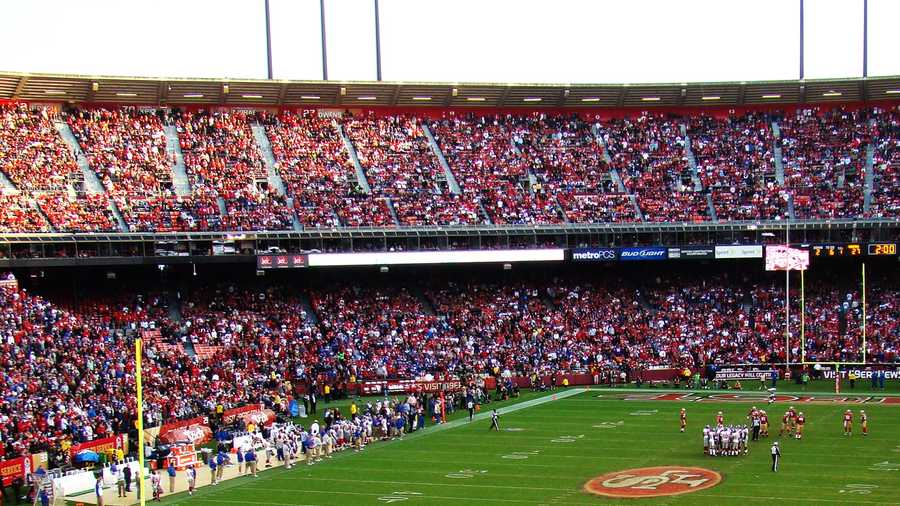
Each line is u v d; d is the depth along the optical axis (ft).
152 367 195.21
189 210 243.40
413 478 143.54
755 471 138.92
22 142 245.45
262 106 282.97
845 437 163.02
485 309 260.01
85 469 147.74
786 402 205.26
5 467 141.90
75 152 249.55
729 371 238.07
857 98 293.23
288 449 156.87
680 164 284.41
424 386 227.20
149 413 173.78
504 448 165.07
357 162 275.18
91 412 167.32
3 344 177.99
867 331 244.63
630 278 273.54
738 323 254.06
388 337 242.99
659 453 155.33
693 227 259.80
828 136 287.48
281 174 264.52
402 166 276.41
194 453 158.10
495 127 294.46
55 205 231.09
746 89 291.79
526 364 243.19
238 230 242.37
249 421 186.70
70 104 263.08
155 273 246.47
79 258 223.71
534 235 259.60
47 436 155.53
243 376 210.38
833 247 254.06
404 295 261.65
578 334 253.65
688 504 121.19
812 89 290.15
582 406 209.97
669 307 262.26
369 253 247.09
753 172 279.49
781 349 243.60
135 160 254.06
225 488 142.41
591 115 301.63
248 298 247.91
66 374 177.27
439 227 256.93
